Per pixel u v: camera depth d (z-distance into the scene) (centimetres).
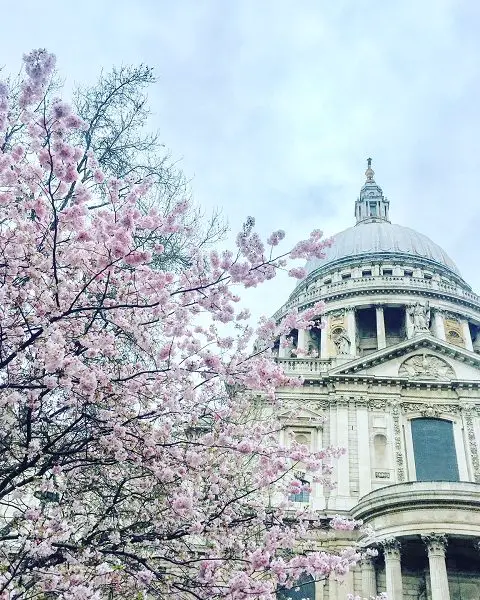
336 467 4072
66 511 1362
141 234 1602
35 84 1012
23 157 1234
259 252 1205
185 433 1459
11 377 1198
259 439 1584
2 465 1326
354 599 1600
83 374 1107
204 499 1442
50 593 1173
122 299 1259
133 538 1273
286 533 1457
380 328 6425
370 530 1811
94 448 1347
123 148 1812
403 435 4300
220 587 1202
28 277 1195
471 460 4194
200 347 1379
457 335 6612
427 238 8562
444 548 3250
